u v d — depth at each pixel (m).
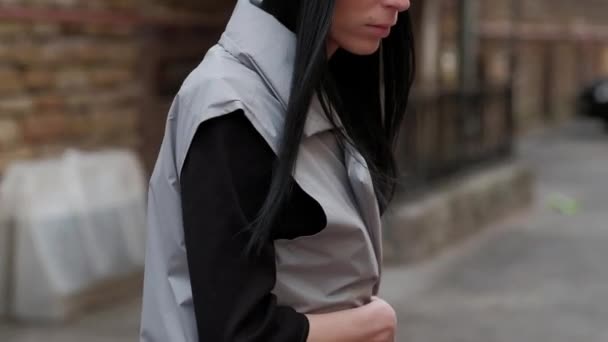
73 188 6.01
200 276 1.30
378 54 1.65
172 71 8.26
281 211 1.33
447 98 9.11
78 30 6.95
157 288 1.41
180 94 1.39
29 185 5.80
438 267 7.68
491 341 5.75
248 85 1.35
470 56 10.33
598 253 8.41
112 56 7.38
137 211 6.50
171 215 1.41
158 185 1.43
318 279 1.43
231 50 1.41
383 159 1.68
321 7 1.35
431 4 12.08
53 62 6.68
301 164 1.39
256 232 1.29
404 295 6.81
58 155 6.71
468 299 6.73
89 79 7.10
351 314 1.44
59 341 5.40
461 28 10.30
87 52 7.05
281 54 1.39
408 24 1.64
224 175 1.30
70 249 5.88
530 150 17.86
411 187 8.12
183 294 1.38
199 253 1.30
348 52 1.64
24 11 6.31
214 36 8.84
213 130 1.32
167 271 1.41
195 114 1.33
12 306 5.77
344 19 1.42
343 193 1.45
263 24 1.41
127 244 6.31
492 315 6.33
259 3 1.44
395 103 1.68
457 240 8.80
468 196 9.14
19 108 6.32
